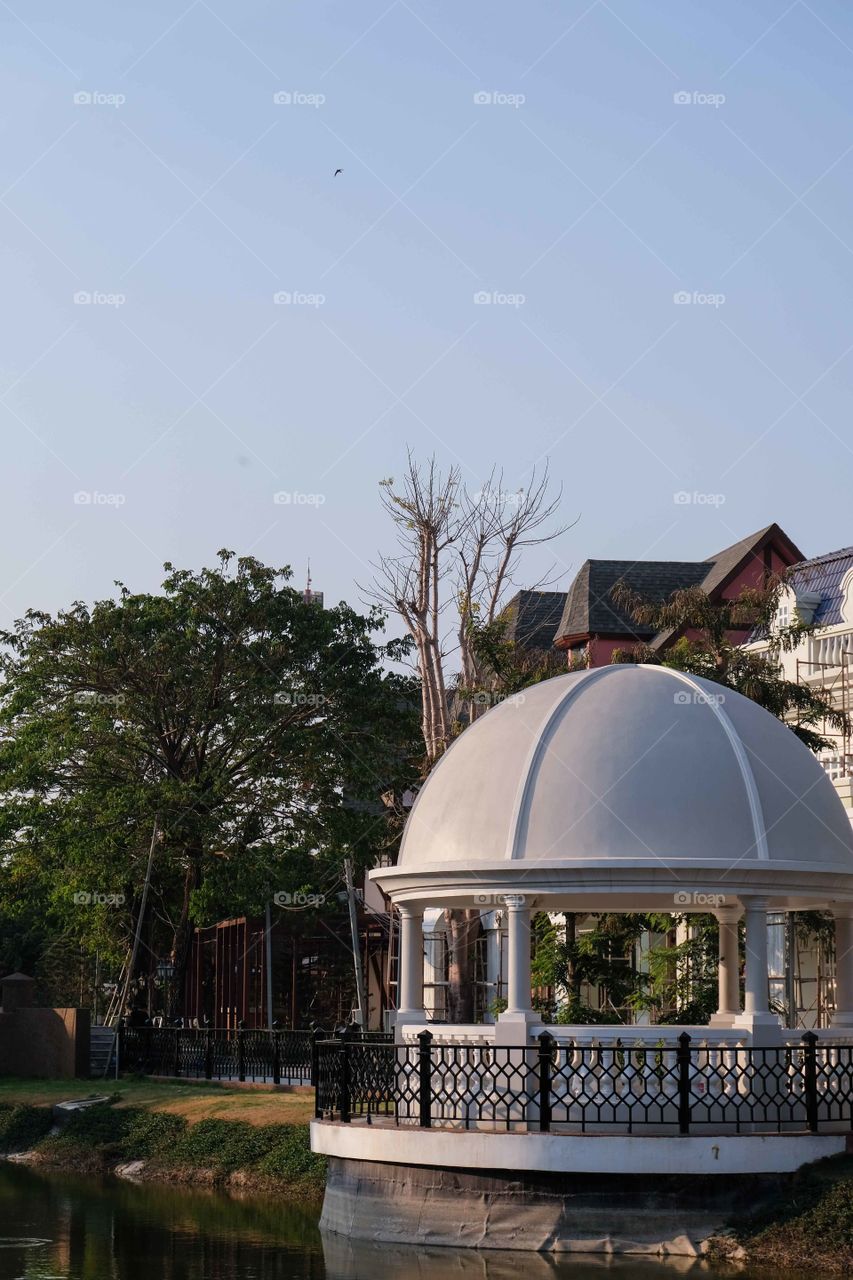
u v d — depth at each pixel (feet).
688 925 84.43
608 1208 53.67
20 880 131.64
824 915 86.02
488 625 108.47
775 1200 53.31
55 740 122.93
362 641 129.18
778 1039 57.16
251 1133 85.71
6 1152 98.89
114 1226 67.31
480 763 61.26
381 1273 51.47
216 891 121.19
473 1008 99.81
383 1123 59.36
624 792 57.41
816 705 92.63
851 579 112.06
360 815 124.36
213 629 125.18
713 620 94.73
